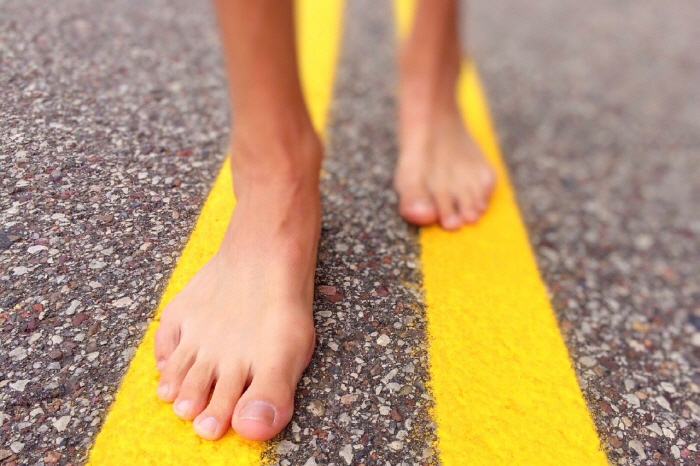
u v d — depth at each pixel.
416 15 0.68
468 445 0.47
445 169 0.67
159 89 0.69
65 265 0.51
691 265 0.71
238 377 0.45
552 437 0.48
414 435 0.47
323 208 0.62
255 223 0.50
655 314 0.63
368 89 0.89
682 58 1.21
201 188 0.58
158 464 0.44
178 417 0.46
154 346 0.48
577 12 1.37
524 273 0.61
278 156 0.50
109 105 0.64
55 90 0.63
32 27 0.71
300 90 0.51
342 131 0.77
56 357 0.47
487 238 0.64
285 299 0.48
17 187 0.54
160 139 0.62
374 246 0.59
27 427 0.44
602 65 1.15
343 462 0.45
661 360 0.57
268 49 0.48
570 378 0.52
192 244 0.54
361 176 0.69
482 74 1.05
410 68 0.69
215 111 0.68
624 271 0.68
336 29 1.07
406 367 0.50
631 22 1.35
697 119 1.02
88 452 0.44
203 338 0.47
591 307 0.61
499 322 0.55
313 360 0.49
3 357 0.46
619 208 0.78
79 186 0.55
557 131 0.93
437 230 0.64
